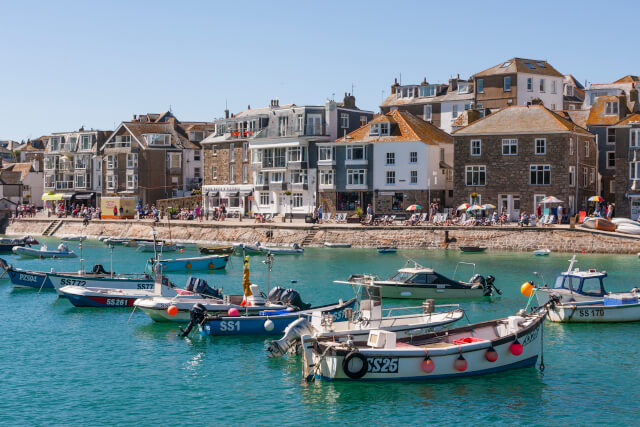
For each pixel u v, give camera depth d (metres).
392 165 89.69
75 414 26.30
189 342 35.50
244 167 106.19
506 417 25.83
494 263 62.53
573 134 80.88
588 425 25.22
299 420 25.66
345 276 56.88
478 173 83.50
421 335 30.78
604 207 82.69
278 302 38.62
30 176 137.25
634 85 98.62
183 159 120.38
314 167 96.44
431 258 67.19
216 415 26.14
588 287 39.97
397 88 117.56
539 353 32.97
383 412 26.23
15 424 25.36
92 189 125.69
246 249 75.19
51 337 36.84
